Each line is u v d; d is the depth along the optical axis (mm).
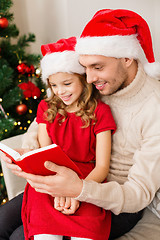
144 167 898
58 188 800
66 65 961
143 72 931
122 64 884
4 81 1690
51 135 1101
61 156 729
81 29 2141
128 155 1016
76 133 1062
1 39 1997
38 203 921
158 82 974
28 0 2357
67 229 837
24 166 771
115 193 848
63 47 981
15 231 978
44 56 1024
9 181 1277
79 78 1023
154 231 914
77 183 805
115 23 848
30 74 1966
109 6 2004
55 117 1104
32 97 2059
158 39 1894
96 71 878
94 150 1065
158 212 958
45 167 764
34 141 1152
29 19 2428
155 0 1830
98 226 834
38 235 853
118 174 1021
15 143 1314
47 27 2350
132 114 963
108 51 829
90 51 838
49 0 2221
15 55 1893
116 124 1033
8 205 1091
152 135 917
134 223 986
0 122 1669
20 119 2047
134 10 1927
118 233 942
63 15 2162
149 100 931
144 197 878
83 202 896
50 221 861
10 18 1826
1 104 1758
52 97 1146
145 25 870
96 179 943
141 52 907
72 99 1044
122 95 959
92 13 2072
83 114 1035
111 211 954
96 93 1084
